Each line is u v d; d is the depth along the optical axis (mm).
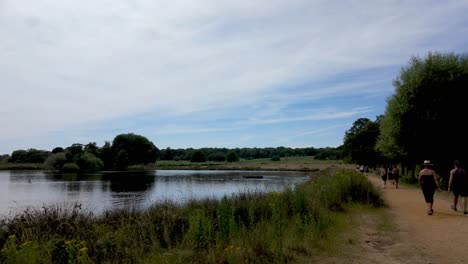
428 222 12414
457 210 15141
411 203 18109
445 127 30766
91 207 22938
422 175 14469
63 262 8078
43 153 128500
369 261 7918
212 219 11531
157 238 10117
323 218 11453
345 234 10484
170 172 98938
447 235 10148
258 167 123000
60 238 9711
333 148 173125
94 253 8898
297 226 10227
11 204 26016
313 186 18234
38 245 8242
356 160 74750
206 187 41875
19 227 10984
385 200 18922
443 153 31406
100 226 11203
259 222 10844
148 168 121500
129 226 10789
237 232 9555
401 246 9133
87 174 82812
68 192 37438
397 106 32812
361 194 17062
